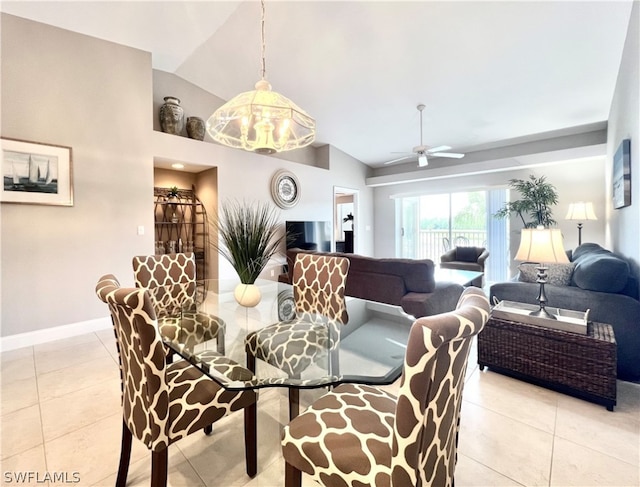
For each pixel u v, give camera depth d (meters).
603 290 2.38
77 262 3.21
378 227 7.83
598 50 3.11
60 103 3.08
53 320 3.06
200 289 3.14
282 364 1.51
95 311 3.33
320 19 3.18
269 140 2.71
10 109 2.81
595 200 4.95
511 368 2.31
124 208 3.54
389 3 2.91
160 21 3.25
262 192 5.20
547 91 3.90
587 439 1.64
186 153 4.18
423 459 0.79
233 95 4.86
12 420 1.80
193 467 1.48
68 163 3.13
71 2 2.82
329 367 1.44
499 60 3.44
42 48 2.97
